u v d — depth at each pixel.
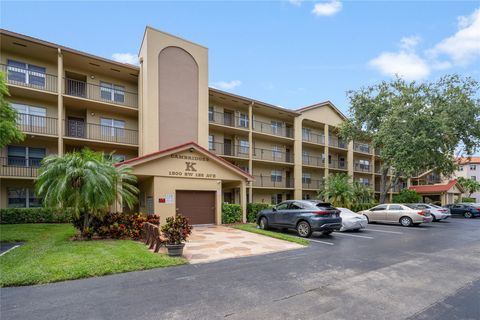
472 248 9.66
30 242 9.66
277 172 28.59
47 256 7.12
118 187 10.58
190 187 14.88
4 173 15.38
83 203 9.38
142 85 19.03
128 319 3.99
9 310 4.25
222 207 16.23
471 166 51.41
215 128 23.78
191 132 20.23
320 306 4.51
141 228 10.16
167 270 6.55
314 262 7.44
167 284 5.52
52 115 17.27
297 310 4.35
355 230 14.74
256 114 27.47
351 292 5.16
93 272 5.99
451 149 23.58
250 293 5.06
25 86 15.50
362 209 24.52
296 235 12.28
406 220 17.31
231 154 25.22
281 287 5.40
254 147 26.95
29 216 14.47
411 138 21.39
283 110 27.11
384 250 9.15
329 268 6.84
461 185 41.12
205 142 20.84
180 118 19.83
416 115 21.70
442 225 18.22
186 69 20.48
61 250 7.83
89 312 4.20
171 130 19.34
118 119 19.64
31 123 15.69
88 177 9.23
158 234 8.24
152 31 19.06
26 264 6.48
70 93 18.55
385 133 22.97
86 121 18.48
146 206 15.15
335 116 32.59
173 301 4.66
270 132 28.27
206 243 10.08
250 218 17.89
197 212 15.19
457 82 23.09
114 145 18.50
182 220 8.08
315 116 30.39
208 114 22.22
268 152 27.80
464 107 22.52
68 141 17.16
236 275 6.18
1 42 15.38
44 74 16.48
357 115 26.88
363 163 37.22
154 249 8.45
